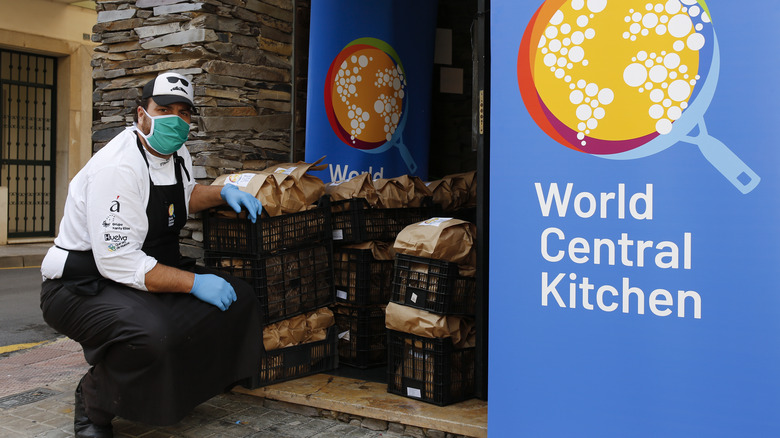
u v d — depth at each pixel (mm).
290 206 3693
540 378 2705
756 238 2314
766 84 2287
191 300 3137
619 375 2553
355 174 4836
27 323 6043
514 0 2732
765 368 2309
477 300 3426
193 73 4320
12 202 12328
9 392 3943
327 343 3979
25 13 11609
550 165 2672
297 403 3510
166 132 3105
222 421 3404
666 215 2455
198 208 3686
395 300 3516
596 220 2584
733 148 2342
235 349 3348
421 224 3529
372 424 3326
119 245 2980
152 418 3006
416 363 3422
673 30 2430
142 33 4531
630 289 2525
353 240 3965
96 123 4824
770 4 2270
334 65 4691
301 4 5027
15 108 12203
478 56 3441
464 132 5930
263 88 4754
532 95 2701
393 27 4961
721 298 2371
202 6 4289
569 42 2621
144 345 2936
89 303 3023
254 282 3604
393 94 5008
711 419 2398
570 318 2643
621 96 2529
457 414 3191
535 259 2709
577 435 2641
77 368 4496
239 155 4523
